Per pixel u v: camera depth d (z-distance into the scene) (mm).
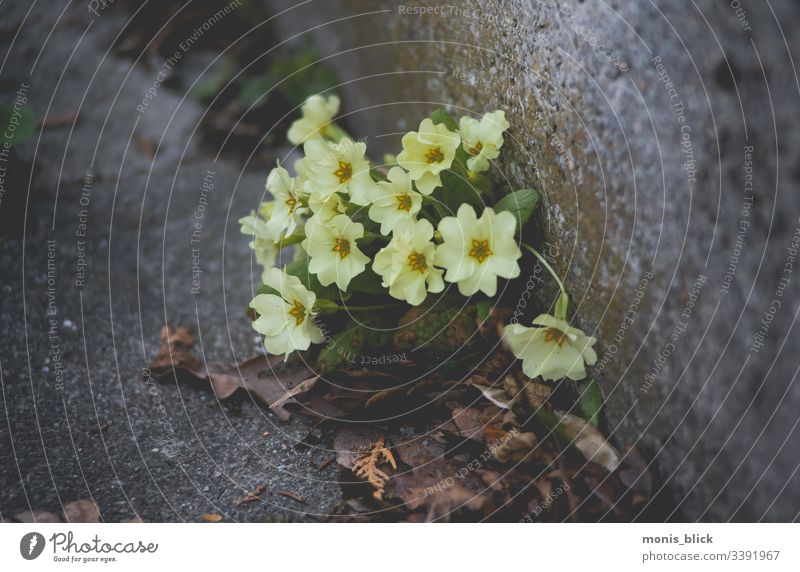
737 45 523
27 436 610
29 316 689
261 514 573
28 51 928
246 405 631
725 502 530
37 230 752
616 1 569
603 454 570
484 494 562
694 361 543
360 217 616
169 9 978
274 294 605
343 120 875
